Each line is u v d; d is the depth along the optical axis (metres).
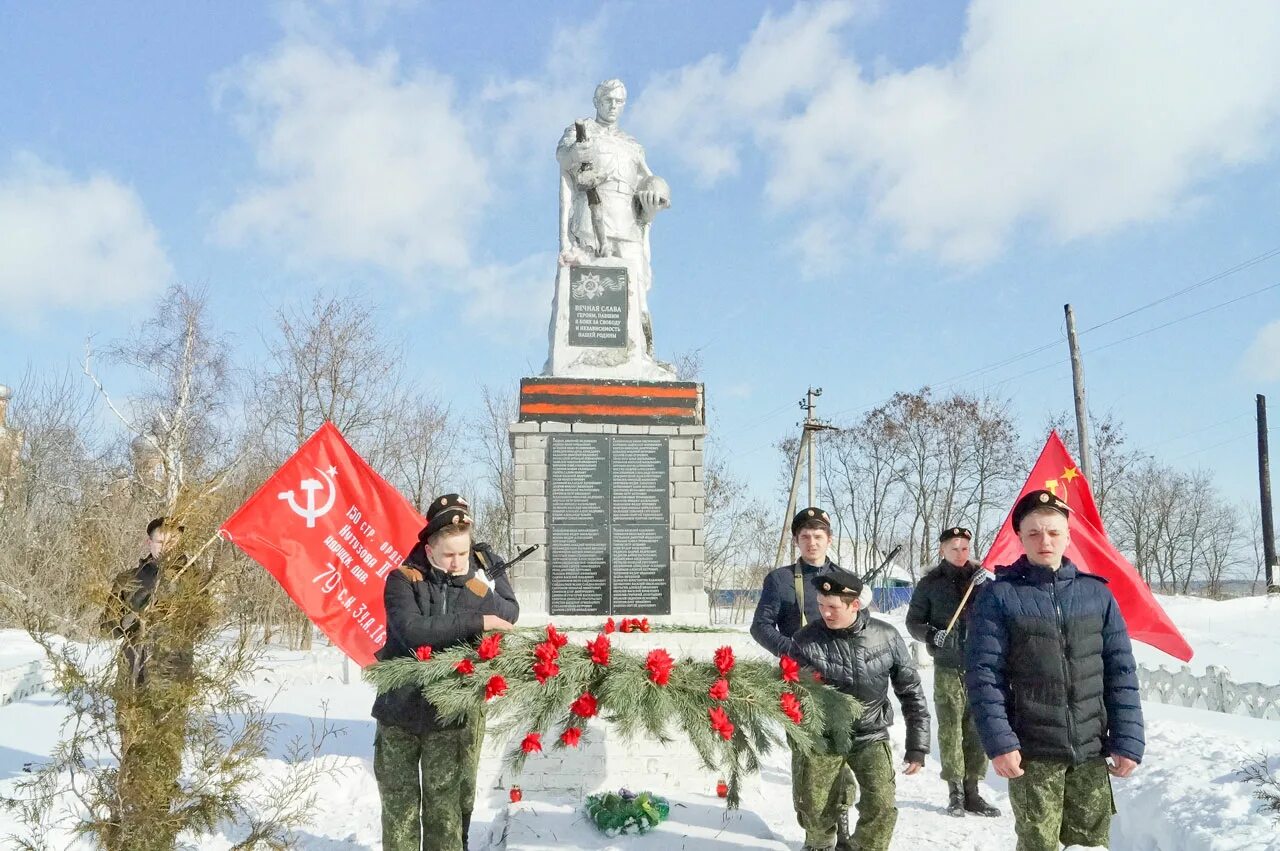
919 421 49.81
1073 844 4.25
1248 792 5.77
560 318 10.54
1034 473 8.02
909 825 6.48
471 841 5.97
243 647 4.62
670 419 9.98
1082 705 4.21
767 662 5.23
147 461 21.45
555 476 9.72
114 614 4.31
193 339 25.03
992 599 4.38
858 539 53.00
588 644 4.98
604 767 7.20
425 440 31.89
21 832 4.94
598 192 11.04
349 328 27.66
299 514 7.87
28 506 25.39
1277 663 15.79
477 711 4.90
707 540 38.06
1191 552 57.56
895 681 5.28
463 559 5.02
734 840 5.79
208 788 4.50
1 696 11.40
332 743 8.80
